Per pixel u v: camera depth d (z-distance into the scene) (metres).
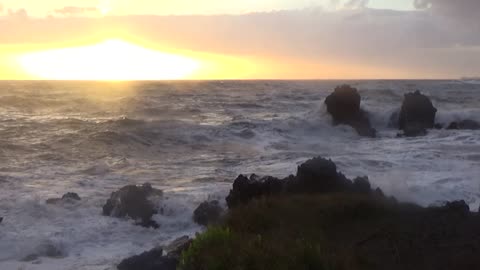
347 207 12.97
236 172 23.45
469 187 18.58
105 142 31.81
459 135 36.72
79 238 13.84
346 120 42.88
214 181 21.23
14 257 12.61
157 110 52.53
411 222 12.24
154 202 16.05
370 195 14.70
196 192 18.36
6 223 14.54
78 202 16.70
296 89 100.25
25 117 46.22
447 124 44.31
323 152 29.72
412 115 43.75
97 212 15.96
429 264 9.87
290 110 56.19
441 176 20.62
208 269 7.75
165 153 30.28
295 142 35.34
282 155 28.81
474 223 12.02
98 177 22.33
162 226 15.20
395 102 61.16
